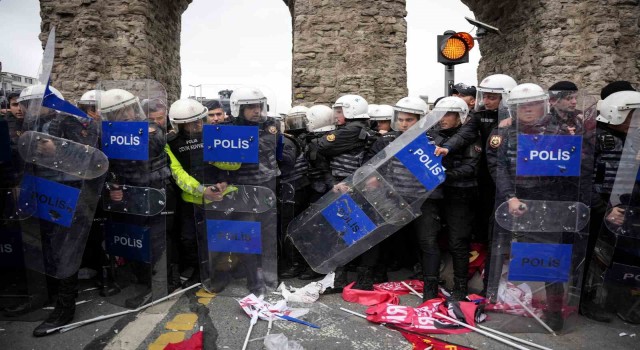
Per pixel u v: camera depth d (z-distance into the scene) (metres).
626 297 3.33
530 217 3.06
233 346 2.94
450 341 3.01
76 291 3.30
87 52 9.11
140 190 3.42
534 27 9.25
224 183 3.62
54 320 3.17
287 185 4.32
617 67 8.95
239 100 3.47
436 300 3.50
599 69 8.74
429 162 3.40
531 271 3.12
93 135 3.17
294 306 3.59
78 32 9.16
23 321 3.31
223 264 3.79
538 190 3.05
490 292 3.22
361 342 2.99
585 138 3.03
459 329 3.16
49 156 3.13
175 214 4.07
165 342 2.97
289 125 4.86
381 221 3.61
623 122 3.29
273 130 3.56
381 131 4.62
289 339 3.03
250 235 3.71
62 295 3.21
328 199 3.82
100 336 3.08
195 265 4.14
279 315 3.36
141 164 3.39
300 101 9.23
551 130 3.01
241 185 3.62
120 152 3.44
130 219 3.54
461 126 3.63
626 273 3.30
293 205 4.36
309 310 3.51
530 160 3.02
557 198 3.06
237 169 3.60
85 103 3.79
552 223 3.07
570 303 3.16
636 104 3.18
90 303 3.65
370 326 3.24
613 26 8.67
